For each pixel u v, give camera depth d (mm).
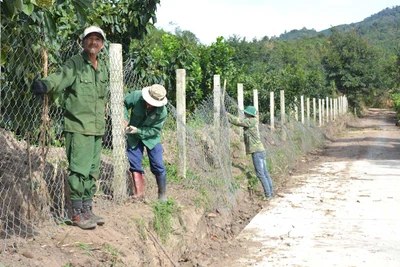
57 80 4875
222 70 17484
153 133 6773
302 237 7141
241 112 11469
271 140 15070
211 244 6934
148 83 10281
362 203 9219
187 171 8938
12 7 4180
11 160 5629
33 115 5391
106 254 4863
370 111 65375
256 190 10336
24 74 5090
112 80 6547
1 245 4504
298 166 14852
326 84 50219
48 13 5074
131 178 7312
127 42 10031
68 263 4484
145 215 6160
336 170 13883
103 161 7332
